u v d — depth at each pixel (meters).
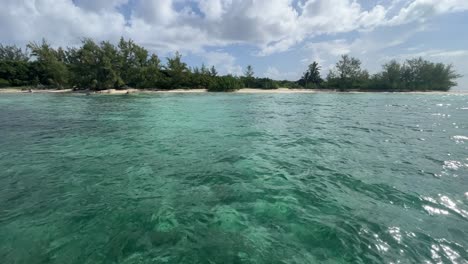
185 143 8.15
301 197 4.35
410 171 5.54
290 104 23.66
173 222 3.58
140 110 17.55
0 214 3.81
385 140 8.57
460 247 3.02
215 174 5.40
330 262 2.83
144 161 6.29
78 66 38.56
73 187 4.76
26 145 7.86
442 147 7.57
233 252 2.98
